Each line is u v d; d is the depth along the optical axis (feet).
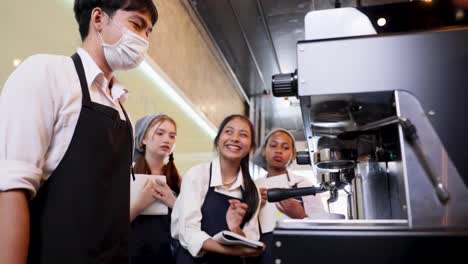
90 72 3.25
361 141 3.34
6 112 2.68
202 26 13.66
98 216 3.01
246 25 13.51
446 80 2.53
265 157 7.63
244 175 5.26
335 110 2.95
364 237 2.24
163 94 10.41
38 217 2.85
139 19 3.48
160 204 5.56
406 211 2.42
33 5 5.39
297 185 6.61
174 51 10.88
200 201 4.87
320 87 2.66
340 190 3.87
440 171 2.37
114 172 3.27
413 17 3.22
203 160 14.24
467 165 2.36
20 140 2.64
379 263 2.19
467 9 3.09
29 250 2.81
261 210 5.39
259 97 20.30
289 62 16.29
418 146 2.42
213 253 4.52
